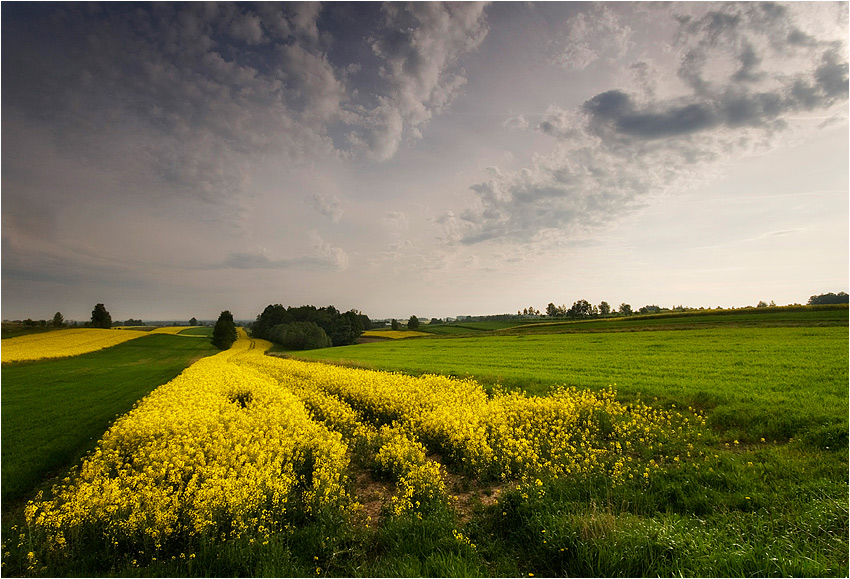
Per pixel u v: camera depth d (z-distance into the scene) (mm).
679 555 4676
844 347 20281
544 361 24141
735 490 6445
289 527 5977
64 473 9461
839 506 5297
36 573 5133
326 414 12906
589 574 4629
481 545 5559
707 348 24578
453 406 12328
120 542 5816
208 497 6070
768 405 10164
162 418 11109
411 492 6621
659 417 10578
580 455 8258
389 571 4836
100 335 78375
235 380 21062
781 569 4266
